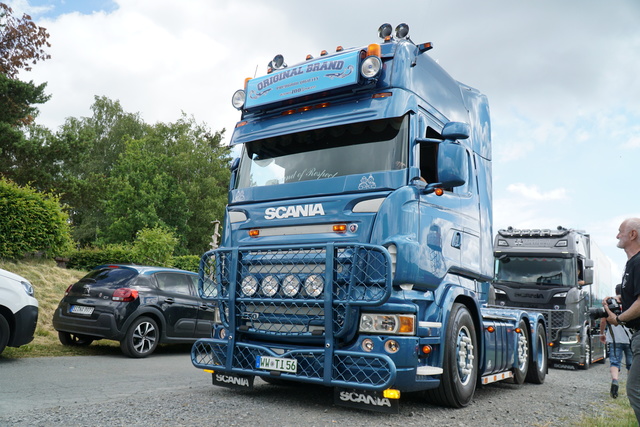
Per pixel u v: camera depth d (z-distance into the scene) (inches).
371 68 227.8
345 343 211.6
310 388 275.7
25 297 326.0
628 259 161.9
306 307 216.7
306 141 245.9
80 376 293.7
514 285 571.8
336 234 219.1
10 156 1101.1
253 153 262.4
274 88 256.5
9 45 1081.4
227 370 231.6
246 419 197.3
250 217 244.7
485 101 317.1
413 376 203.9
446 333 230.7
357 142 232.1
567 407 267.9
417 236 216.4
